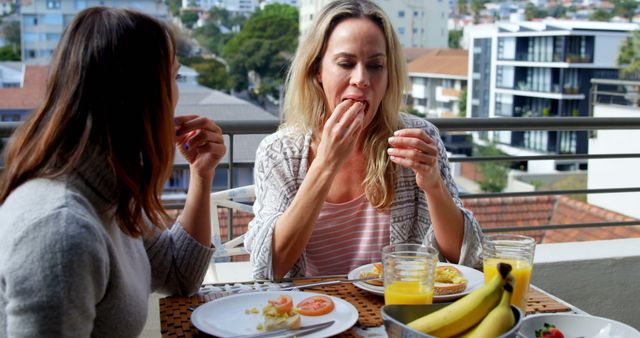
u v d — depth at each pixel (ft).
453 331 3.30
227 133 7.69
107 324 3.47
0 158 3.43
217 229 7.01
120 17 3.46
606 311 8.79
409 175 5.79
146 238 4.70
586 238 30.99
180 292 4.78
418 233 5.84
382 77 5.54
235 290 4.89
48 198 3.17
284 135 5.94
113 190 3.45
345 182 5.75
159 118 3.51
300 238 5.24
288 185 5.76
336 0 5.75
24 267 2.99
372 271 5.02
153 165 3.50
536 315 3.92
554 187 58.44
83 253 3.06
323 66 5.64
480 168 62.64
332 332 3.91
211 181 4.86
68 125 3.31
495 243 4.41
